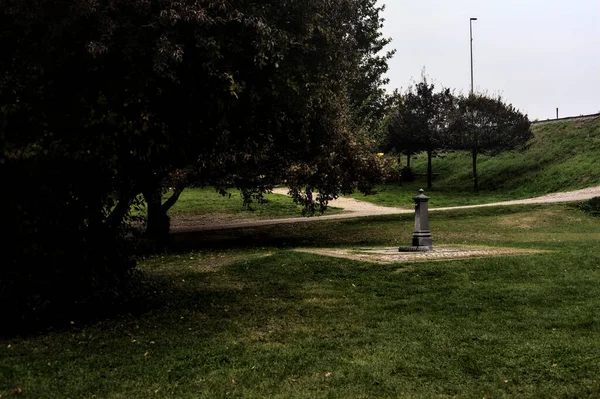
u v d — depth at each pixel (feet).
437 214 82.64
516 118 128.77
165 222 67.51
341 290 36.11
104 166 27.66
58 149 25.35
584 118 141.79
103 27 24.56
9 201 26.55
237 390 19.76
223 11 26.81
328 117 51.39
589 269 38.17
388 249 53.06
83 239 29.43
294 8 29.32
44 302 27.09
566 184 107.65
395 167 76.02
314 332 26.89
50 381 20.72
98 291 29.17
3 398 19.06
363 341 25.22
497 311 29.32
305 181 65.05
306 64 30.99
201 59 26.73
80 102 26.18
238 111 30.27
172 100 28.48
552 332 25.29
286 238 71.97
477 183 129.29
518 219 76.23
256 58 26.89
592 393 18.67
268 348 24.47
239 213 98.89
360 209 101.81
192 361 22.85
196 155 33.30
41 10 24.20
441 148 140.46
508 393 19.01
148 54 25.81
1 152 25.17
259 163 60.34
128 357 23.43
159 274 45.01
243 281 40.65
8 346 24.61
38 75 25.32
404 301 32.27
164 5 25.55
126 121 26.45
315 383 20.35
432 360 22.35
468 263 40.22
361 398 18.86
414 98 137.90
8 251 26.76
